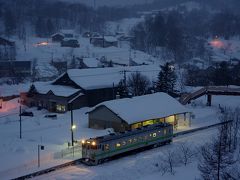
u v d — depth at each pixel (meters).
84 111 69.00
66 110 69.44
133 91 74.00
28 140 47.28
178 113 56.00
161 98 57.81
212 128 56.94
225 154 35.62
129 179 35.00
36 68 119.44
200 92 72.81
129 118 50.38
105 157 39.75
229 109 66.69
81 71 76.12
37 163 38.12
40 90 74.19
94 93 73.06
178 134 52.53
